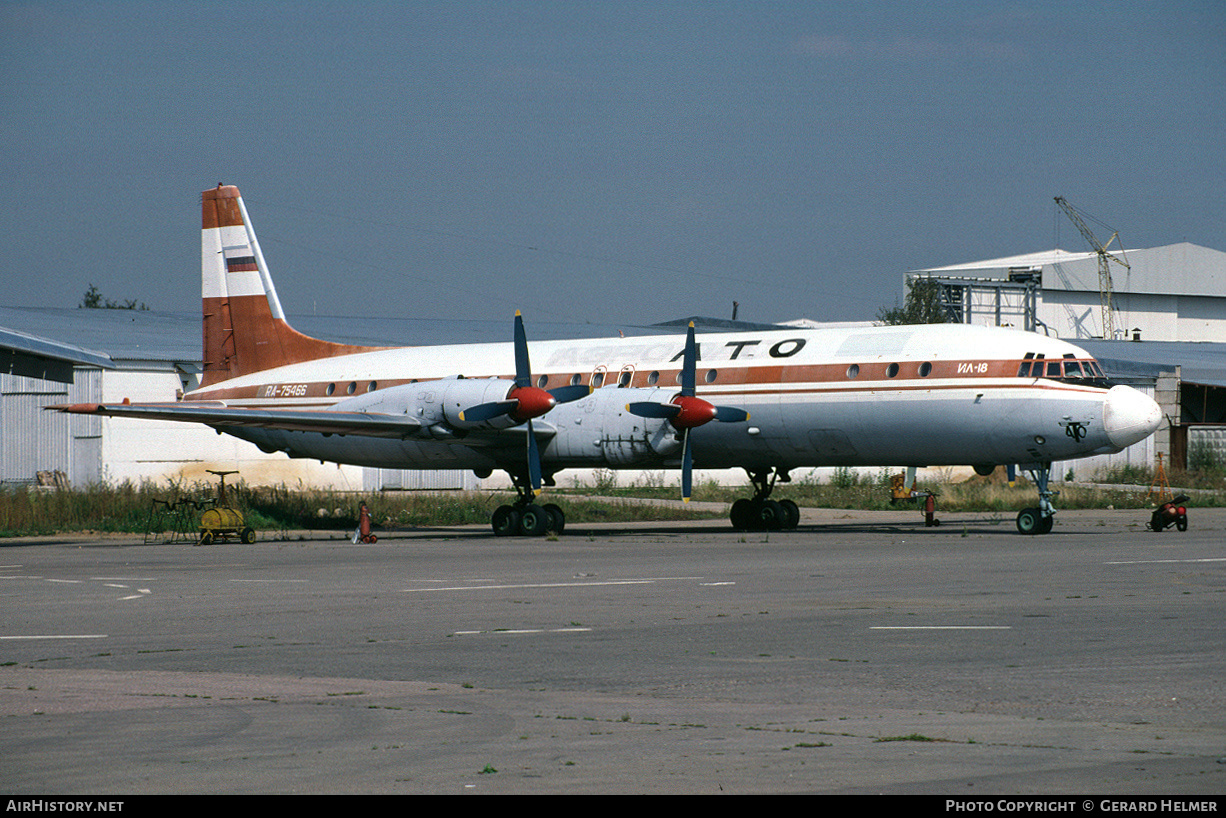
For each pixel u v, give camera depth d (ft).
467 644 77.51
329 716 55.72
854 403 186.91
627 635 80.64
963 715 54.95
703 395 200.34
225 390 250.78
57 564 147.43
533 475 189.37
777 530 208.44
